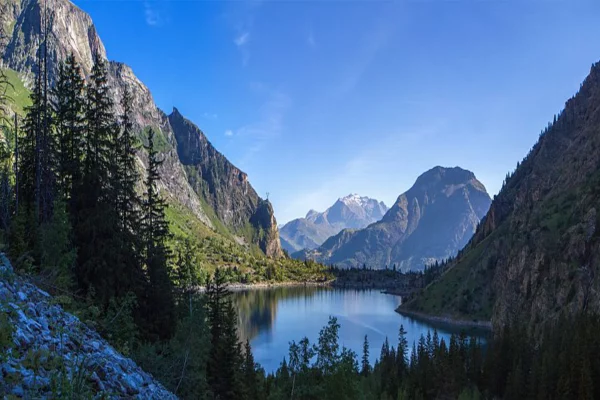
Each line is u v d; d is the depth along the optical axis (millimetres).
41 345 14055
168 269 65938
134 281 52625
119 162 59594
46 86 54281
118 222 53781
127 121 61125
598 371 92625
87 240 47719
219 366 55125
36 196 51844
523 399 102688
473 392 111062
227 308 69500
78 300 31438
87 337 18344
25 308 15867
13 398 10352
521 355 114000
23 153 55625
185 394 33250
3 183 52906
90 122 54500
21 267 25859
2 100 62625
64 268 35969
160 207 65938
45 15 58156
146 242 59875
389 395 110312
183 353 35562
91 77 55031
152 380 20281
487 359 119500
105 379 15797
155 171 66625
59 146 53312
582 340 101250
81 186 51125
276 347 180750
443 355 122000
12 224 38438
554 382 96250
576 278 195750
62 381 11430
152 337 51250
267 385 66625
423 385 115062
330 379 36125
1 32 63594
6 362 11625
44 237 36312
